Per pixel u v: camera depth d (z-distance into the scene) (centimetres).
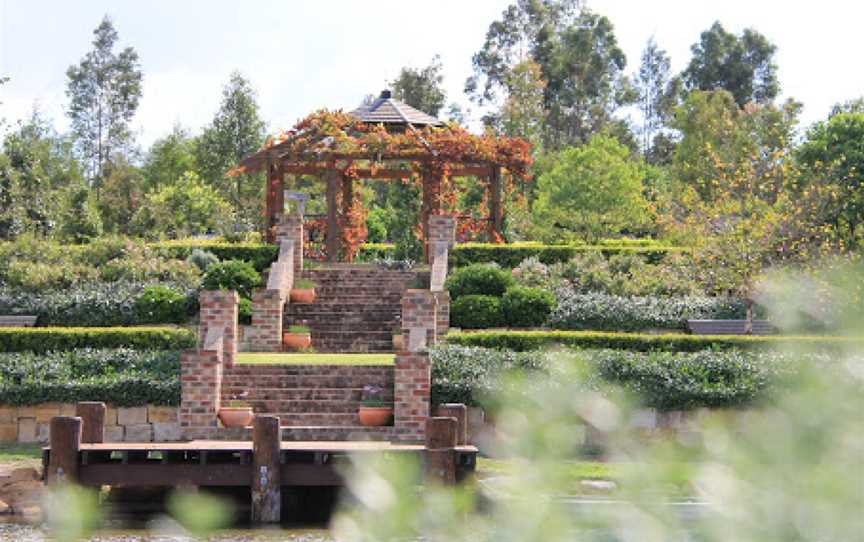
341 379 1877
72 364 1864
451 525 282
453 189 3069
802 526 230
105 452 1365
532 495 266
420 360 1745
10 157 3541
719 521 238
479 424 1770
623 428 264
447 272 2548
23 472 1420
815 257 2117
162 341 1955
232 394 1844
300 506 1401
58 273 2420
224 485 1366
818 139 3052
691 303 2339
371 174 3025
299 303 2356
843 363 247
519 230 3931
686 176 5012
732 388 1783
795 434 235
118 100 6925
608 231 4241
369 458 301
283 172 2912
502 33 7062
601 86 7225
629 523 252
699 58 7412
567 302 2311
